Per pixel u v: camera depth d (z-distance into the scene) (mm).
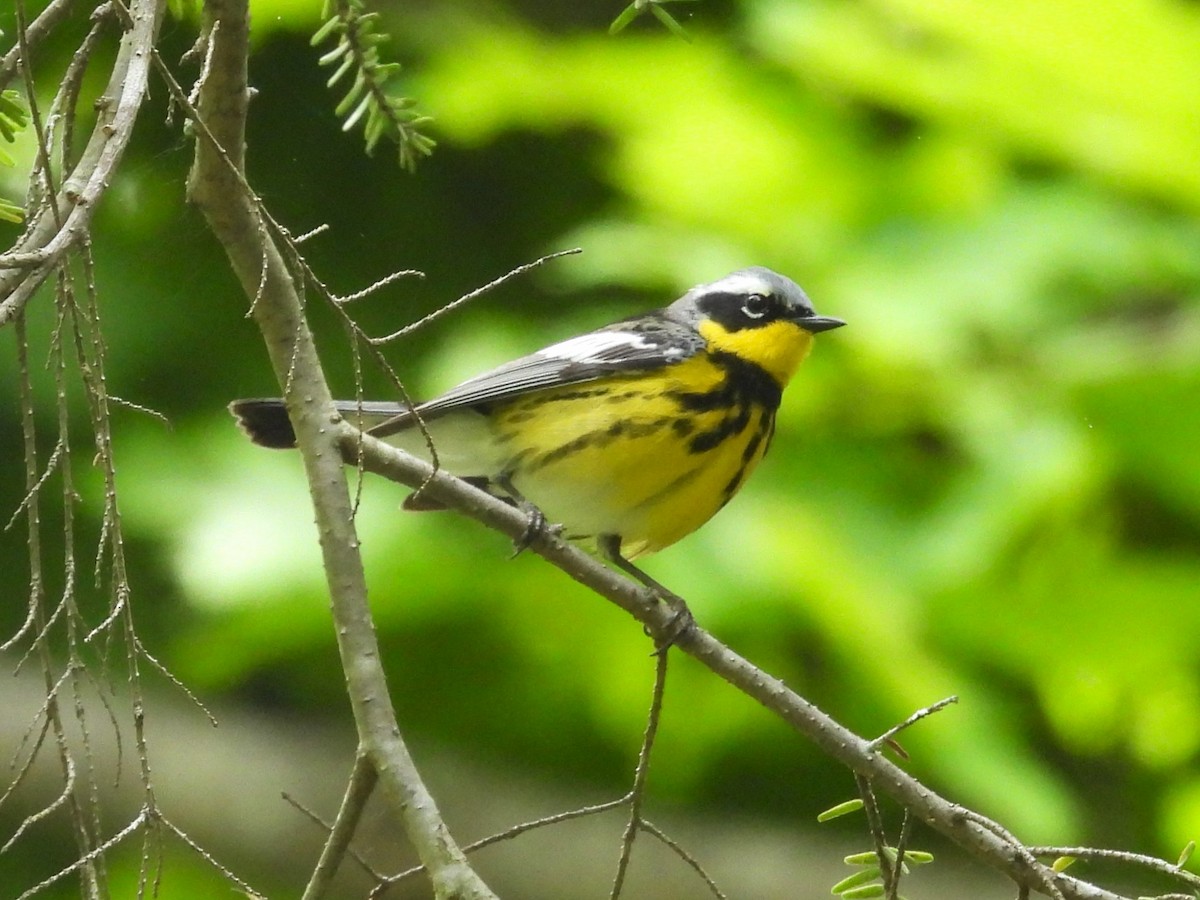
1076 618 11477
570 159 13562
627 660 11469
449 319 13312
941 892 12859
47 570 13203
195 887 12867
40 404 12477
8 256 4855
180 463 12156
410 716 12953
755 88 12227
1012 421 11164
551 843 12922
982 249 11523
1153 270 11500
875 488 11391
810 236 11531
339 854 5855
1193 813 12422
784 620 10789
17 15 4941
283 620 11422
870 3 11852
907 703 10688
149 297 12914
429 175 13602
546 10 13070
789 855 12969
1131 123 11711
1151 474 11523
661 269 11344
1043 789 10938
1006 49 11539
